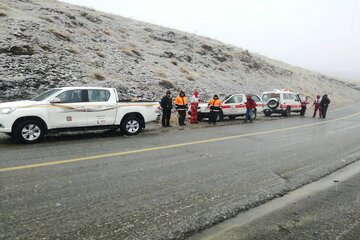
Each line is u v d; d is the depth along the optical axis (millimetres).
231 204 4934
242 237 3908
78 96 10891
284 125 16641
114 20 35719
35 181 5707
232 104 18906
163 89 21688
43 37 20859
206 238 3865
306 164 7668
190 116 18250
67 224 4047
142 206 4734
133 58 25406
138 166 6992
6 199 4809
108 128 11516
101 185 5613
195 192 5422
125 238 3750
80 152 8336
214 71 33688
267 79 42188
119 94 17906
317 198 5348
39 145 9359
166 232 3947
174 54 31688
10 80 15109
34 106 9930
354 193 5633
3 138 10547
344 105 39875
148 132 12805
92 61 21219
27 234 3746
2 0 25062
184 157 8031
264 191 5586
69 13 28344
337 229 4180
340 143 10945
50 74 17141
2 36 18562
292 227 4215
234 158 8109
